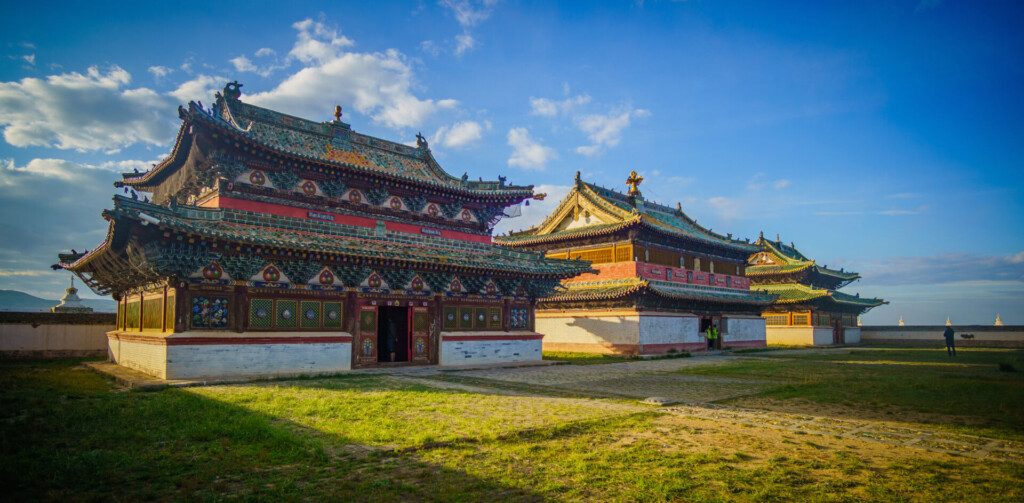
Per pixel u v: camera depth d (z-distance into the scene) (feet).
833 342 269.03
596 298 171.42
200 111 91.45
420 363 113.50
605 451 43.70
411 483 35.45
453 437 46.62
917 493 34.30
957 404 68.85
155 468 37.68
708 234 229.86
